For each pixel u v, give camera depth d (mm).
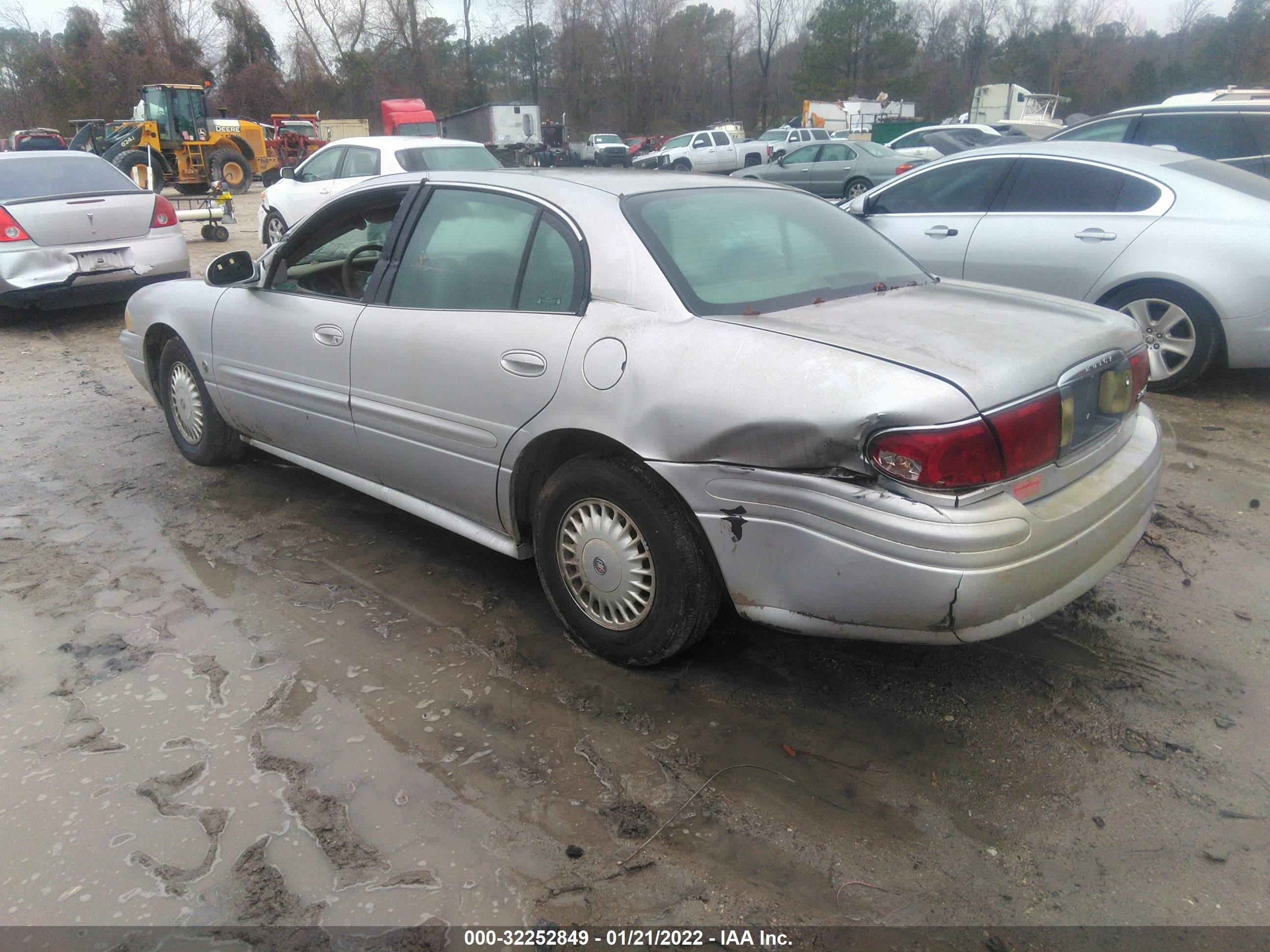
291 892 2131
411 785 2479
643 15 62875
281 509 4363
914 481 2225
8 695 2887
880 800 2424
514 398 2984
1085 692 2863
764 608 2574
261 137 25625
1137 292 5734
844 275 3172
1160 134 7938
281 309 3965
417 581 3648
